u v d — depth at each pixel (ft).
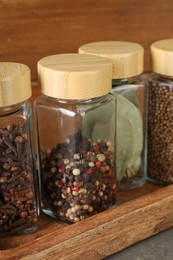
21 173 1.09
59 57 1.13
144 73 1.51
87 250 1.05
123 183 1.29
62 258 1.02
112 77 1.17
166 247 1.12
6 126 1.06
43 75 1.07
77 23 1.39
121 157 1.26
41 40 1.36
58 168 1.14
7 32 1.31
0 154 1.06
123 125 1.24
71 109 1.09
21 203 1.11
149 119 1.30
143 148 1.30
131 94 1.23
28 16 1.32
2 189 1.08
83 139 1.10
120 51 1.17
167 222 1.16
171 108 1.24
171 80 1.23
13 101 1.02
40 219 1.19
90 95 1.05
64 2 1.35
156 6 1.47
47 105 1.12
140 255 1.09
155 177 1.32
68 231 1.04
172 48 1.21
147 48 1.50
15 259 0.97
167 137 1.26
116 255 1.10
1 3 1.28
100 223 1.06
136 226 1.11
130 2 1.43
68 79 1.03
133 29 1.46
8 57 1.34
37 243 1.01
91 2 1.39
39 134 1.17
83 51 1.18
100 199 1.16
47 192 1.19
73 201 1.13
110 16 1.42
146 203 1.12
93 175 1.13
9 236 1.13
